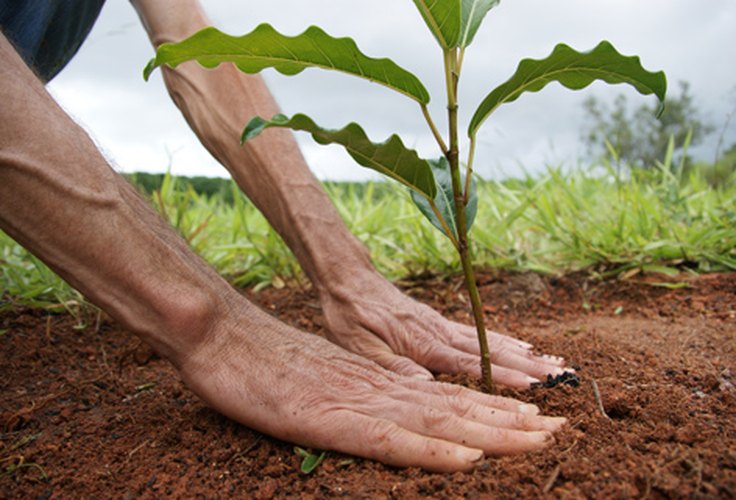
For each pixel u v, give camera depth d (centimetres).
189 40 29
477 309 36
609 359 47
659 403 37
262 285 80
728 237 76
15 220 30
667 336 55
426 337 46
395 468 32
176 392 44
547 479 29
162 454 36
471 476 30
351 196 106
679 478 28
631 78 31
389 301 48
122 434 39
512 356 44
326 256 49
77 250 31
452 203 36
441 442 32
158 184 82
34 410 43
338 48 30
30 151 29
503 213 90
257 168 49
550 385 40
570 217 84
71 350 56
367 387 36
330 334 49
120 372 52
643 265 74
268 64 31
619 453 30
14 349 54
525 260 82
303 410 34
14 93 30
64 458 37
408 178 33
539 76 31
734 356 48
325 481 32
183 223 85
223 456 35
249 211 106
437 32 30
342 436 33
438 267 82
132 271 32
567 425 33
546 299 73
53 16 50
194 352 35
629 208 84
